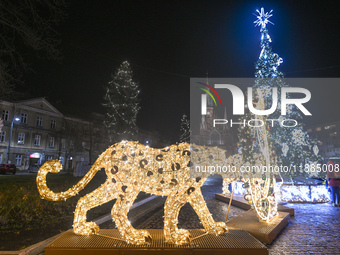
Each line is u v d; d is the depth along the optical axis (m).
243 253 3.90
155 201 10.98
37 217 6.92
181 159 4.55
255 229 5.45
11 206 7.14
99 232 4.68
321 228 6.37
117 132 26.97
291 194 10.77
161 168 4.46
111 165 4.45
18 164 35.56
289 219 7.24
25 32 10.05
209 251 3.92
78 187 4.46
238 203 9.58
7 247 4.67
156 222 6.94
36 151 37.69
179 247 3.95
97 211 8.05
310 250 4.78
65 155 39.84
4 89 10.55
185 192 4.46
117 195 4.38
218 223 4.74
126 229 4.16
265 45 8.09
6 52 10.30
